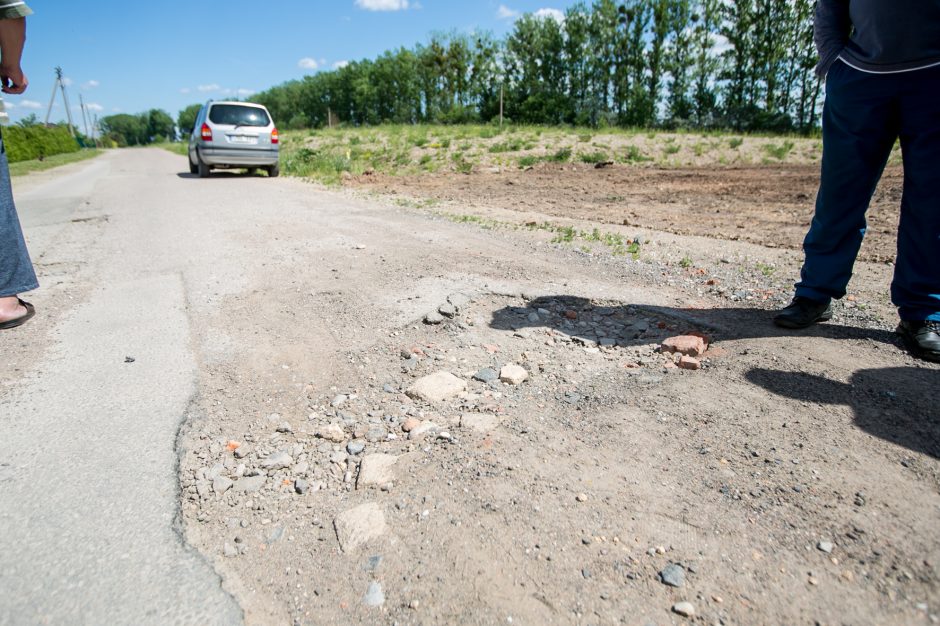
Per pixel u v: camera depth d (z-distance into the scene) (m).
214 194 8.86
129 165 20.75
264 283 3.69
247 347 2.72
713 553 1.39
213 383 2.37
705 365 2.39
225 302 3.36
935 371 2.22
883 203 7.20
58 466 1.82
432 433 1.98
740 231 5.68
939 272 2.32
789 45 40.25
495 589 1.32
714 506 1.55
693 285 3.57
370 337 2.80
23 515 1.60
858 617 1.20
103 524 1.57
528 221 6.08
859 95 2.40
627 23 46.88
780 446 1.79
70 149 51.34
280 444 1.95
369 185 10.49
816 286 2.65
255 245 4.80
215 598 1.33
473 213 6.69
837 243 2.61
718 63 43.78
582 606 1.26
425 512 1.58
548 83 51.69
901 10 2.17
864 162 2.46
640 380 2.30
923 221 2.32
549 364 2.50
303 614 1.28
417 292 3.40
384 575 1.38
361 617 1.26
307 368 2.50
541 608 1.26
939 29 2.14
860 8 2.34
